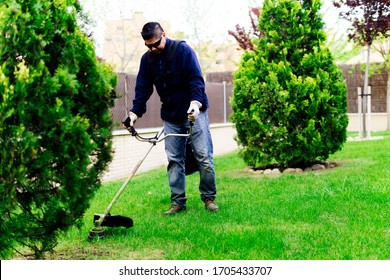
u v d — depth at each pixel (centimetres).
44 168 325
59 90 331
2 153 310
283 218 503
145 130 1087
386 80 2139
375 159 885
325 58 822
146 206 602
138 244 431
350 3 1566
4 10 325
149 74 545
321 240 418
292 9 816
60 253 414
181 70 532
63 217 348
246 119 815
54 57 346
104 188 746
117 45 2881
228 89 1650
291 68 816
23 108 309
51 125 322
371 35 1597
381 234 429
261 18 852
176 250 408
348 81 2169
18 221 336
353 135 1636
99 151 379
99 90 364
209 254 392
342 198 571
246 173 842
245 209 549
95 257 402
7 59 326
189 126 551
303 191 625
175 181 556
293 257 380
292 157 805
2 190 312
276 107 795
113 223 463
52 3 343
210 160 552
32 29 326
